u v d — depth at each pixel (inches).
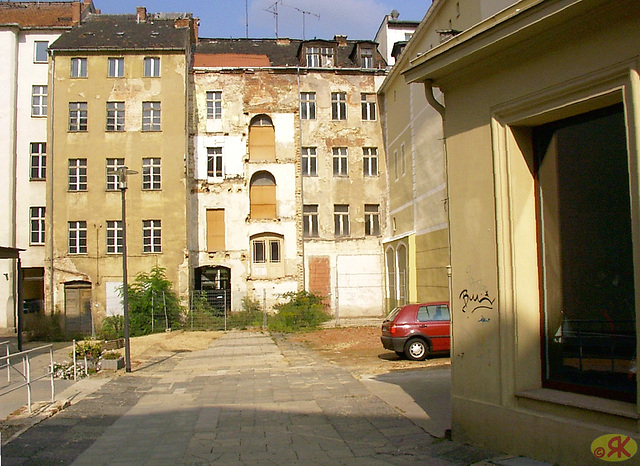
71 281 1296.8
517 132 280.2
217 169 1461.6
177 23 1501.0
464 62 291.4
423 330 670.5
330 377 568.7
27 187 1421.0
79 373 604.1
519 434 262.7
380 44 1793.8
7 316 1369.3
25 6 1612.9
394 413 388.2
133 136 1338.6
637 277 217.2
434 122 1107.9
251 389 518.0
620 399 237.6
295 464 284.5
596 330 251.3
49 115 1334.9
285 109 1498.5
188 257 1323.8
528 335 274.1
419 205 1203.9
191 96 1466.5
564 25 243.6
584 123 260.7
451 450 289.6
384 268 1499.8
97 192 1321.4
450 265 310.7
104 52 1352.1
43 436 346.0
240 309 1421.0
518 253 275.4
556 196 272.8
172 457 301.9
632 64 220.5
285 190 1476.4
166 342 971.3
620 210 242.7
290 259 1460.4
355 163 1531.7
